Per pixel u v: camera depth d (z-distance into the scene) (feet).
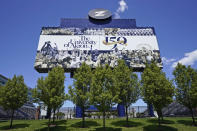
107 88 59.11
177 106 108.27
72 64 108.37
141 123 68.54
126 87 64.95
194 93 61.21
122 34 122.93
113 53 114.11
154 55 114.83
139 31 125.18
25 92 69.56
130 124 66.39
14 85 67.56
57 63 108.06
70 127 62.80
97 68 65.51
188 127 59.41
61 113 96.58
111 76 62.03
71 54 111.96
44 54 110.93
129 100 64.59
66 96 59.98
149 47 118.11
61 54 111.65
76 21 128.16
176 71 69.82
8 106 64.08
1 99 63.16
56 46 114.42
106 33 123.03
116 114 99.09
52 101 52.90
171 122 69.62
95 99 55.36
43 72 111.34
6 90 65.57
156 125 63.10
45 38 117.50
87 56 111.75
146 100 60.64
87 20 129.29
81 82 63.57
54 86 56.80
